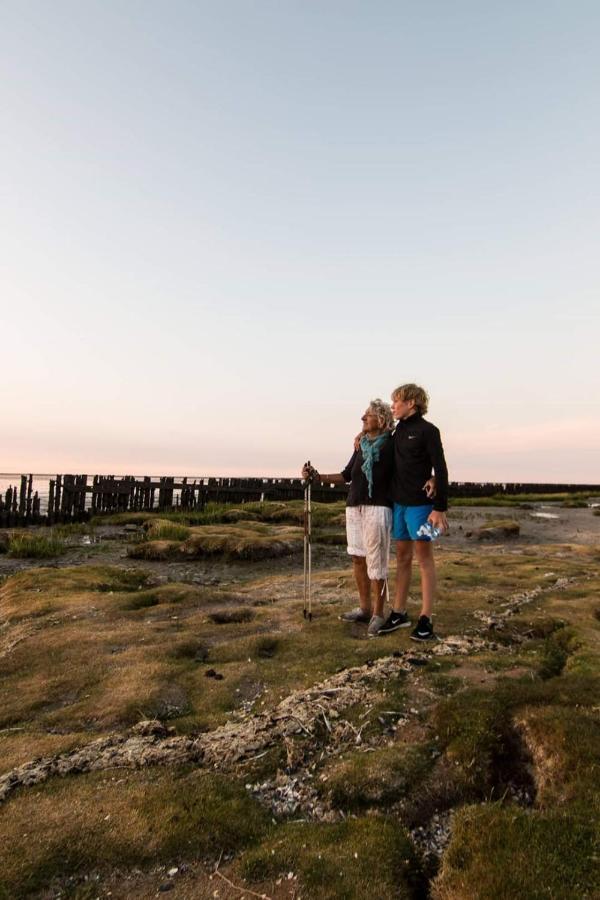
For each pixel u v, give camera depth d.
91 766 3.42
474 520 19.52
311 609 6.85
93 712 4.29
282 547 12.61
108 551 13.85
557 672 4.75
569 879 2.37
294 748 3.57
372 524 5.73
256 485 28.98
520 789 3.22
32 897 2.49
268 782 3.31
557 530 17.20
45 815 2.96
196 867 2.65
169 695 4.53
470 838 2.68
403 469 5.56
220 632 6.02
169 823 2.88
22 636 6.17
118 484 23.44
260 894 2.47
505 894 2.33
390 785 3.20
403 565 5.81
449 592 7.45
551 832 2.62
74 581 8.89
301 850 2.71
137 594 7.73
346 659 5.05
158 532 15.27
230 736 3.72
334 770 3.34
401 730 3.76
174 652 5.43
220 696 4.47
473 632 5.74
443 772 3.32
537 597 7.22
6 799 3.12
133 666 5.07
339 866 2.60
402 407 5.59
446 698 4.02
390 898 2.44
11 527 19.34
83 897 2.49
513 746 3.49
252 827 2.91
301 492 29.48
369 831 2.82
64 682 4.85
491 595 7.28
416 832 2.96
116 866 2.65
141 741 3.70
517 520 19.56
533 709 3.67
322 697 4.20
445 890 2.48
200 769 3.39
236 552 12.23
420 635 5.41
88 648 5.61
